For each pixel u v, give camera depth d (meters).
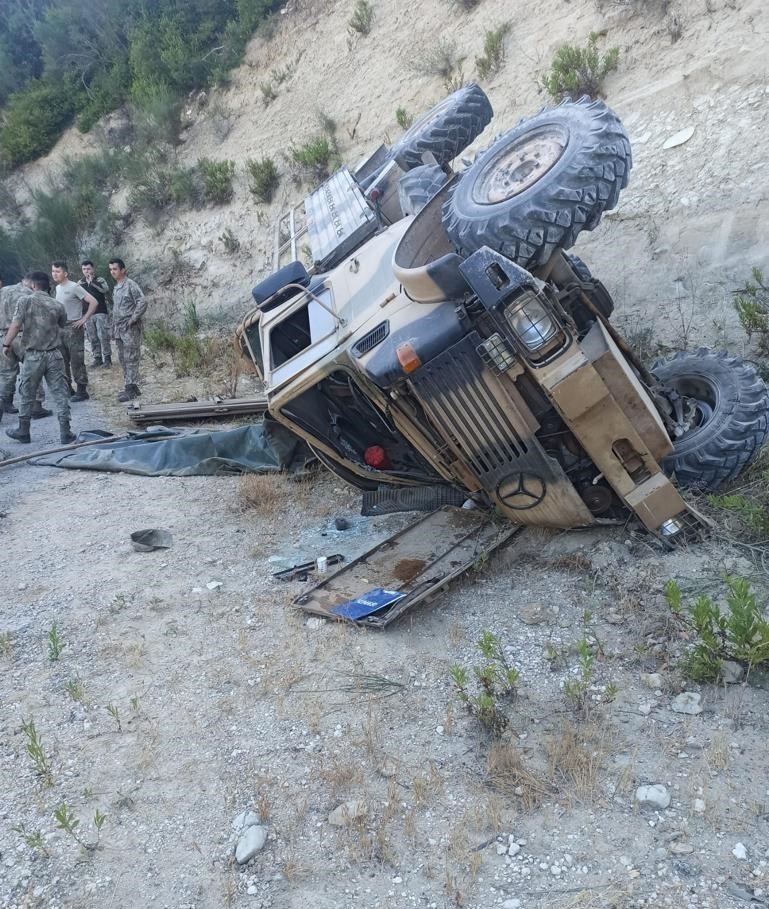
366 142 14.34
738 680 4.25
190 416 9.87
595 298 6.00
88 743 4.58
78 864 3.79
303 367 5.95
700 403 6.24
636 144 9.94
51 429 10.42
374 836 3.71
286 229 12.74
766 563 5.02
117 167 18.33
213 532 6.98
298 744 4.34
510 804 3.79
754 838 3.47
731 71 9.56
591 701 4.30
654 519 5.26
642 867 3.40
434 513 6.25
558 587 5.27
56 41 21.61
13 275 18.28
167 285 15.68
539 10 12.95
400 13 15.79
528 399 5.30
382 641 5.07
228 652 5.21
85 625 5.74
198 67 18.72
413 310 5.54
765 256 8.14
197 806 4.04
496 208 5.05
